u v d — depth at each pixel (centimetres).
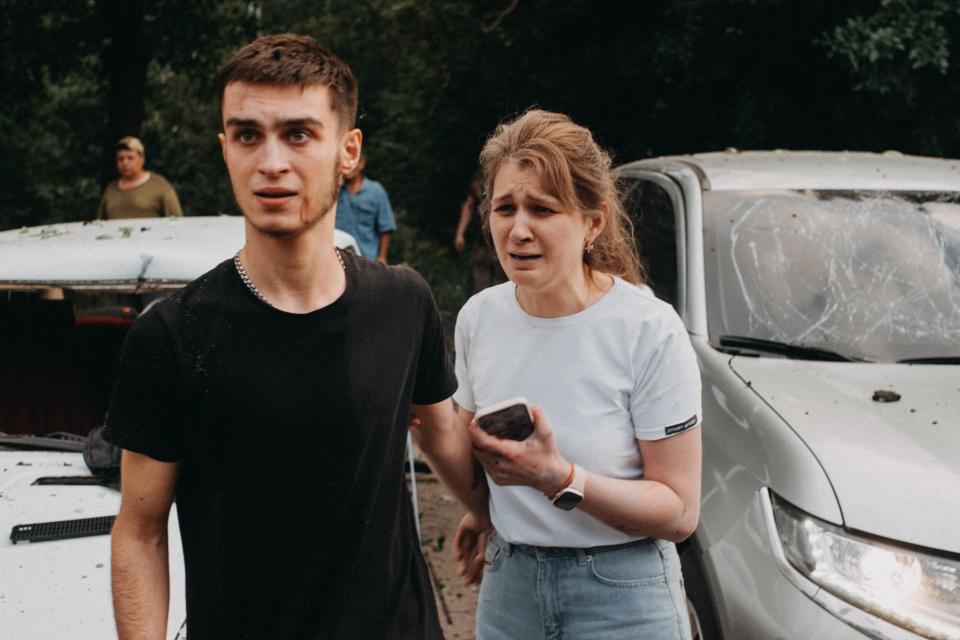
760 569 249
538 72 1220
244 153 158
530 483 191
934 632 221
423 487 546
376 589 170
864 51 748
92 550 239
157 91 1642
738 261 351
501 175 195
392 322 169
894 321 330
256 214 158
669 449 197
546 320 205
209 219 382
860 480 243
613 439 200
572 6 1138
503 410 189
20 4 1041
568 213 193
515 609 212
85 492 272
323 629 166
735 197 378
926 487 239
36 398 328
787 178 392
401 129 1552
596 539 203
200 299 161
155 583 168
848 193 382
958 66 773
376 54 2103
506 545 215
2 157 1448
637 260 219
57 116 1509
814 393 288
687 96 987
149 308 162
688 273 351
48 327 329
